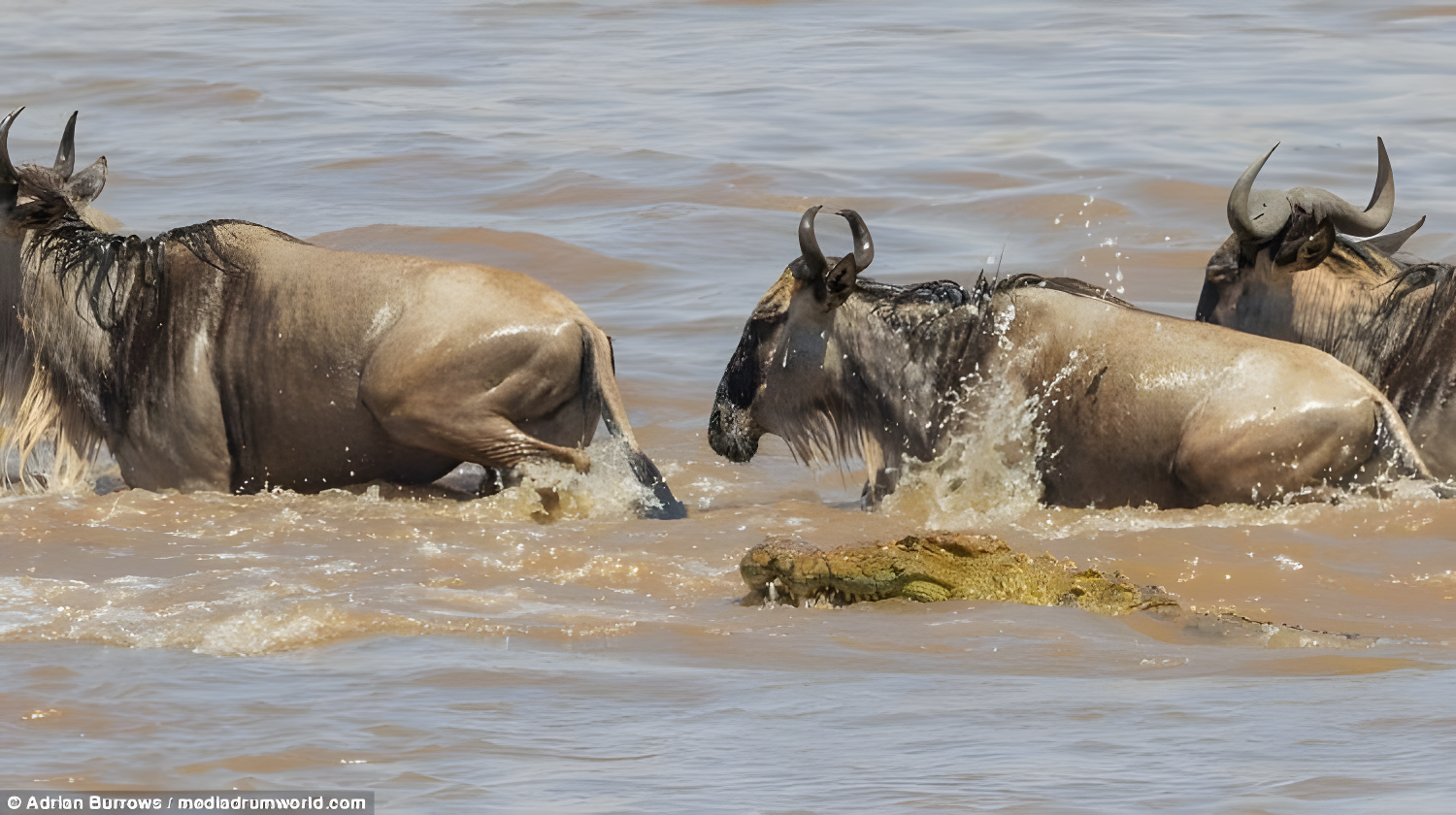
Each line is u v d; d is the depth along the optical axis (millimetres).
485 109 119188
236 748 19734
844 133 107750
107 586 30297
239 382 41031
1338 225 43500
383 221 79562
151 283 41531
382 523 36688
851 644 26156
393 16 181250
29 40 158125
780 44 156875
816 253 41375
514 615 28078
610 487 39719
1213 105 118312
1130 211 82438
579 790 17844
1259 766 18406
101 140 105125
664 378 54688
